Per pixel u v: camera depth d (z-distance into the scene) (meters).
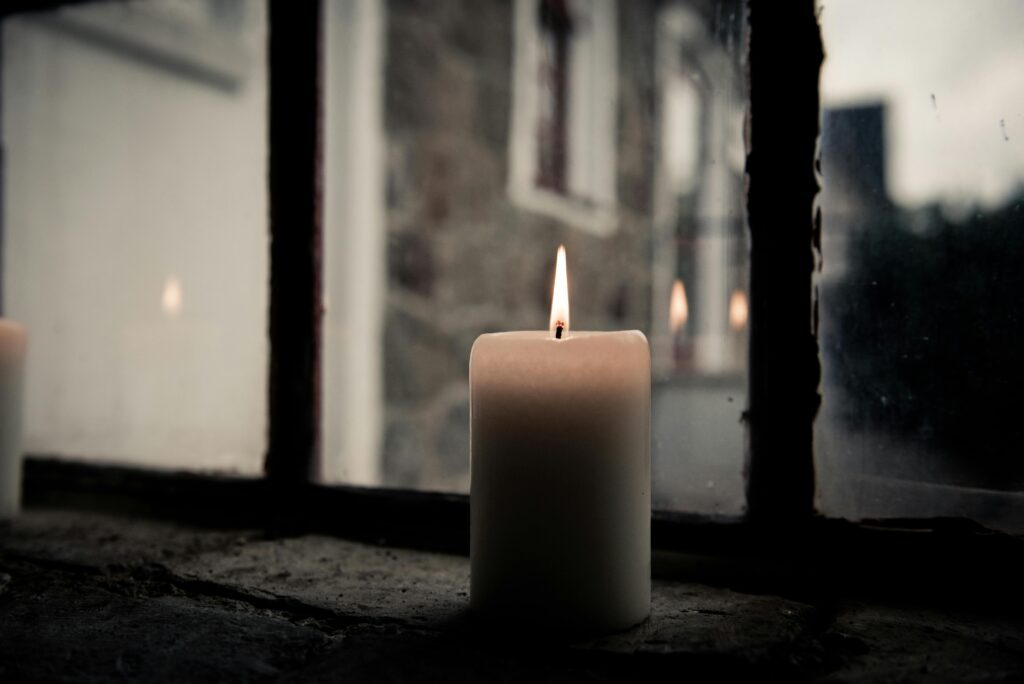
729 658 0.46
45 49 0.87
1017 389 0.54
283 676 0.46
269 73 0.67
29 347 0.83
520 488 0.48
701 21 0.78
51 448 0.80
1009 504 0.54
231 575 0.57
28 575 0.57
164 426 0.87
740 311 0.61
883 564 0.54
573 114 2.13
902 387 0.56
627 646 0.47
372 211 1.32
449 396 1.63
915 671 0.46
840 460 0.56
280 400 0.66
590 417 0.48
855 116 0.56
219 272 0.91
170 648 0.49
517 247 1.90
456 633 0.50
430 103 1.54
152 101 1.01
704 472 0.61
